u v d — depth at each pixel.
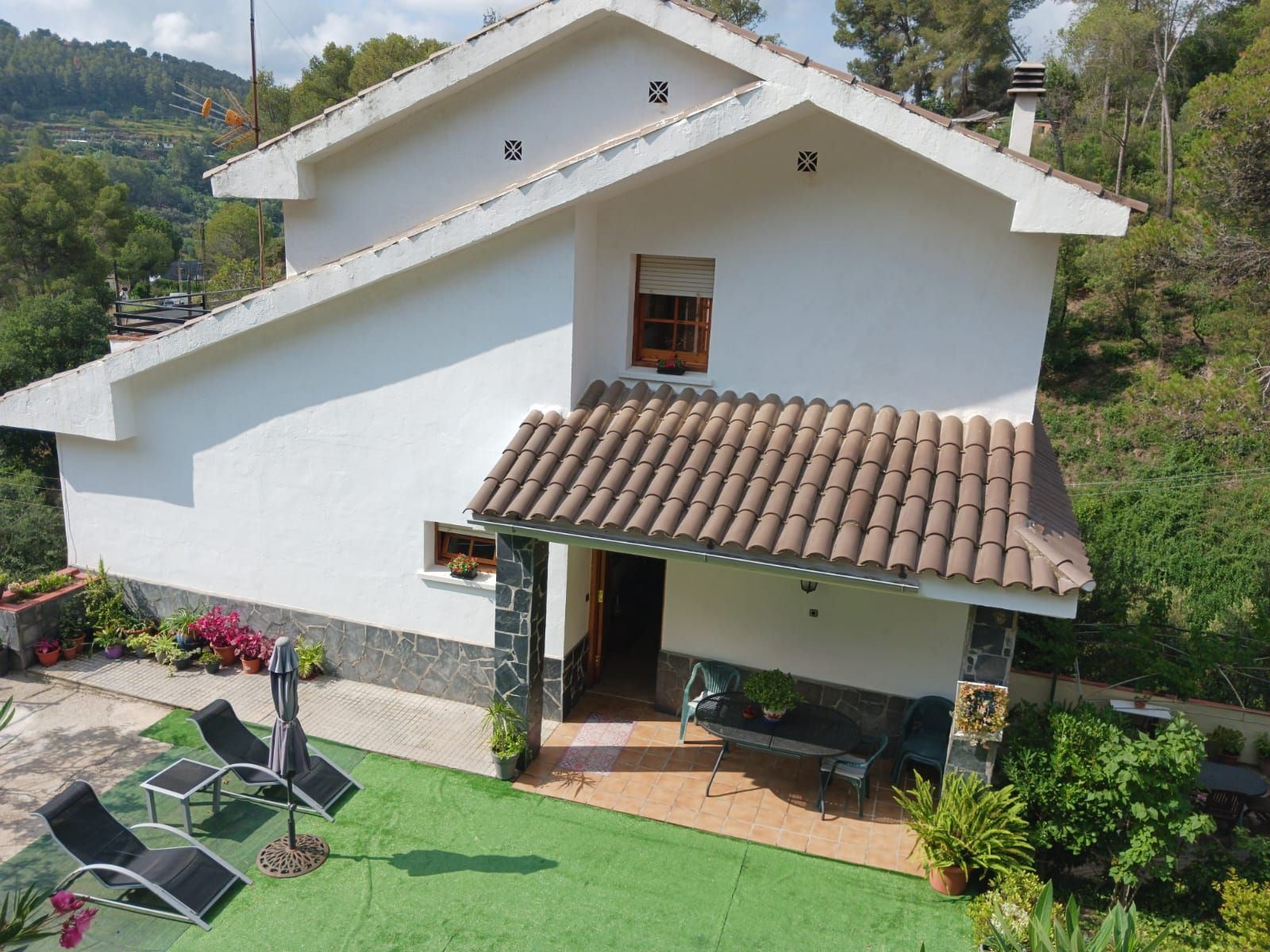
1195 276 27.52
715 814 10.95
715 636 12.62
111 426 13.52
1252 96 22.84
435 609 13.02
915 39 59.84
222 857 9.79
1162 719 12.23
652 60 12.53
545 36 12.17
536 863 9.93
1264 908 8.55
